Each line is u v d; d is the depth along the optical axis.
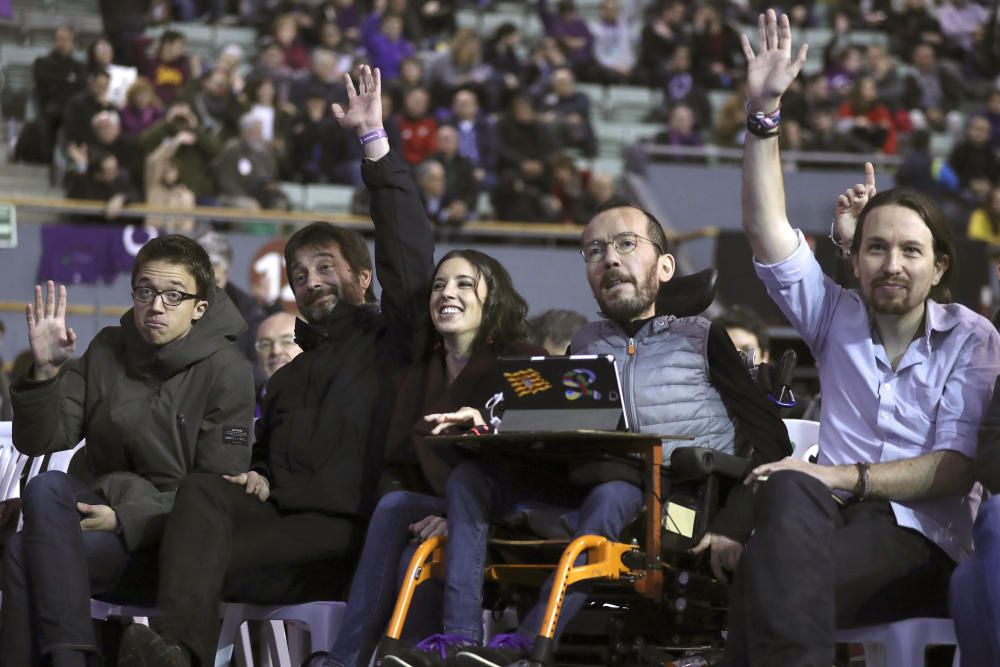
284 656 12.81
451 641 9.71
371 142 12.55
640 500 10.27
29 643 11.07
